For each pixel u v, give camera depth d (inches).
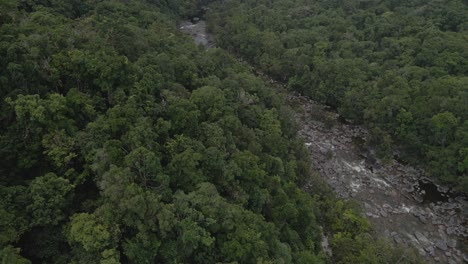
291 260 1804.9
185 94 2500.0
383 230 2615.7
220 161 1930.4
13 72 1819.6
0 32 2022.6
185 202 1594.5
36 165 1717.5
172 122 2090.3
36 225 1443.2
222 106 2448.3
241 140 2415.1
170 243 1492.4
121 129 1827.0
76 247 1427.2
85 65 2108.8
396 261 2187.5
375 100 3538.4
